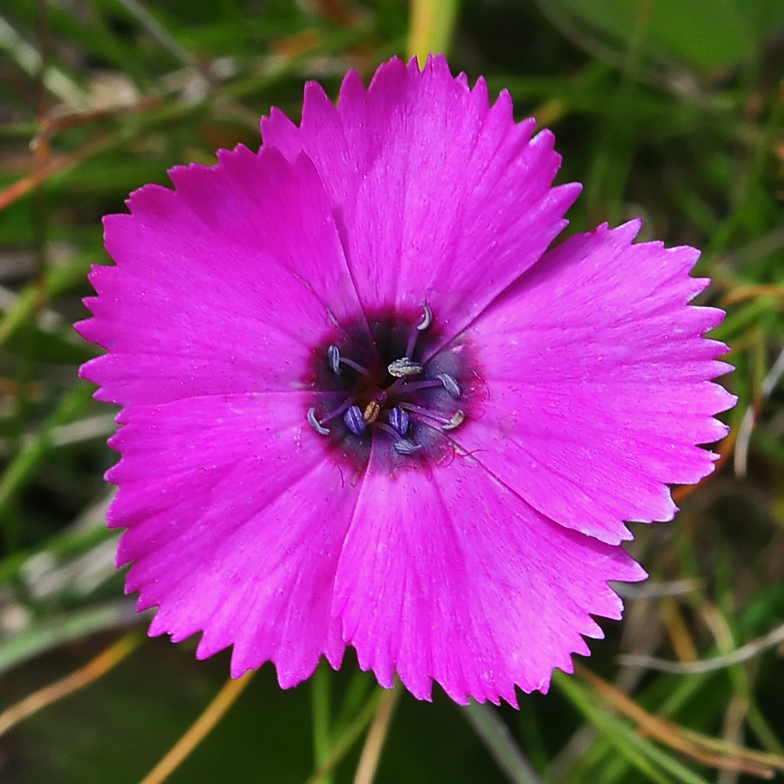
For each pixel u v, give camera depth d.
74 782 0.09
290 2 0.10
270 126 0.07
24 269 0.10
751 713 0.09
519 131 0.07
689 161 0.10
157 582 0.07
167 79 0.10
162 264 0.07
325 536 0.07
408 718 0.09
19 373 0.10
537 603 0.07
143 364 0.07
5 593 0.10
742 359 0.09
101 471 0.10
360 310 0.08
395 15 0.10
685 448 0.07
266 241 0.07
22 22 0.10
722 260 0.10
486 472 0.08
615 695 0.09
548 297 0.07
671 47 0.10
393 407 0.08
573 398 0.07
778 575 0.10
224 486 0.07
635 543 0.10
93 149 0.09
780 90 0.09
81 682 0.09
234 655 0.07
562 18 0.10
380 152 0.07
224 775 0.09
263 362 0.07
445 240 0.07
